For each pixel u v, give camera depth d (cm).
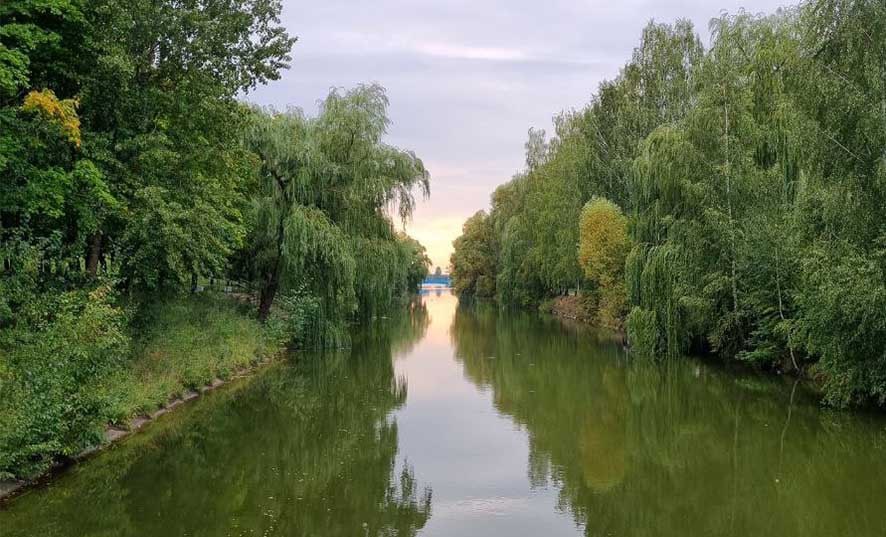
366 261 2789
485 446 1487
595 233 3697
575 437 1573
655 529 1016
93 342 1188
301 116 2750
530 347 3238
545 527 1023
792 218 1864
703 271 2411
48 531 956
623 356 2842
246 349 2288
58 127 1356
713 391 2077
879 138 1443
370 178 2780
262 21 1739
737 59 2583
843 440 1493
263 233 2583
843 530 1008
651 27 3759
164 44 1593
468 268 8331
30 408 1018
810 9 1571
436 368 2572
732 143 2372
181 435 1505
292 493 1160
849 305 1441
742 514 1080
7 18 1388
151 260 1664
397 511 1082
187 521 1013
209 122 1720
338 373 2416
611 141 4056
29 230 1388
